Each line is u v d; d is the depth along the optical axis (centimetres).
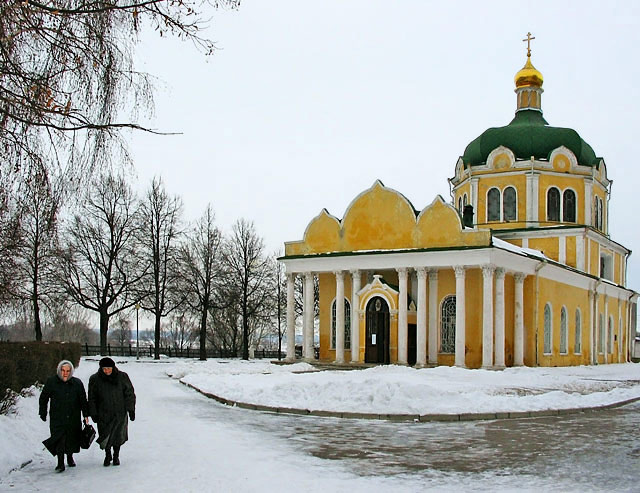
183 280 6056
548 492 1134
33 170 1159
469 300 4253
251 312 6512
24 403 1884
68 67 1145
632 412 2278
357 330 4494
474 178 5291
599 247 5462
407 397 2167
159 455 1404
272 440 1616
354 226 4578
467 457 1429
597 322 5484
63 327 6744
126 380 1341
